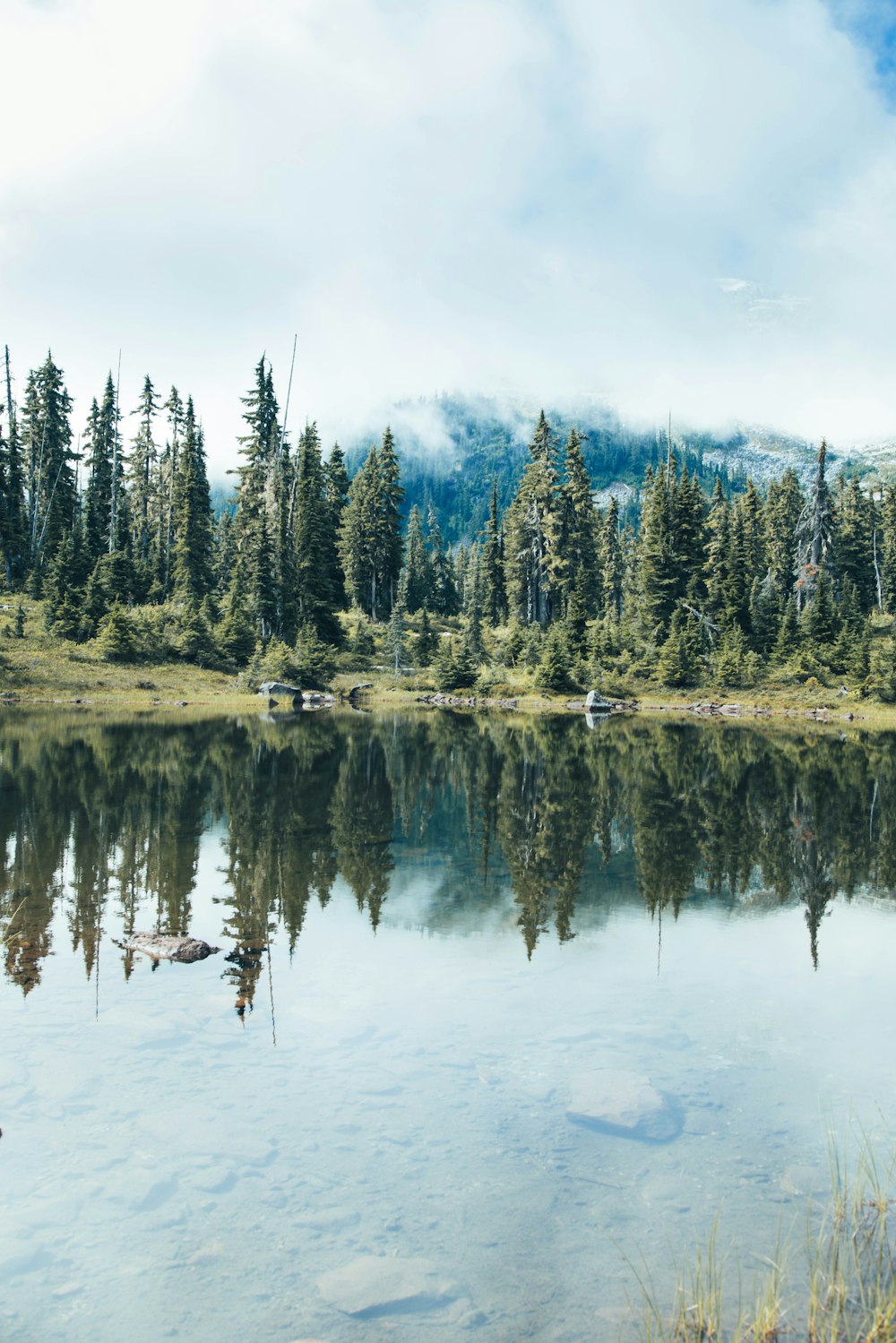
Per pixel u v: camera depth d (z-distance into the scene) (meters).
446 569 122.19
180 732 41.66
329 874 15.14
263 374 92.44
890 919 13.14
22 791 22.88
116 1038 8.23
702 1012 9.23
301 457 83.56
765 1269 5.08
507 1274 5.06
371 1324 4.66
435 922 12.47
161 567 84.06
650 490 103.06
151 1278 5.02
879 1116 6.98
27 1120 6.70
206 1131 6.60
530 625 88.31
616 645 80.19
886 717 63.88
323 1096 7.19
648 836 19.39
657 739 45.09
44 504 84.88
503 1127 6.73
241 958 10.70
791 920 12.99
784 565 98.19
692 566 87.50
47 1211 5.62
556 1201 5.79
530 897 14.02
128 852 16.30
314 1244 5.35
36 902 12.87
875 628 88.38
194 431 87.38
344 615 94.25
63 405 87.38
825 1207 5.73
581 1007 9.34
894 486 109.12
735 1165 6.25
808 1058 8.09
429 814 21.64
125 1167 6.12
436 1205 5.73
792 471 108.56
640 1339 4.51
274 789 24.78
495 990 9.80
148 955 10.67
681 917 13.08
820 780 29.05
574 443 92.75
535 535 91.62
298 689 68.12
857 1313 4.62
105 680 62.56
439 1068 7.75
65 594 69.25
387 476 96.75
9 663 60.72
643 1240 5.38
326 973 10.24
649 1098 7.06
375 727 49.66
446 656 80.06
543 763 33.34
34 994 9.31
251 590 78.19
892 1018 9.16
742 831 20.09
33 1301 4.82
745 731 51.66
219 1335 4.55
